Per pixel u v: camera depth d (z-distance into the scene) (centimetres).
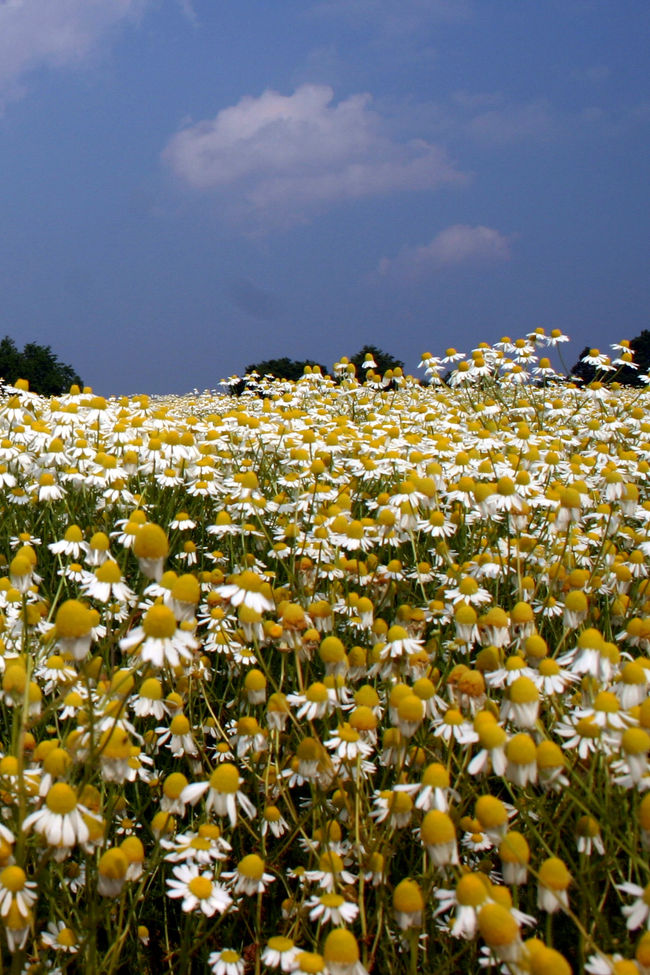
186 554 523
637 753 233
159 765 366
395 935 260
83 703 301
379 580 440
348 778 289
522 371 889
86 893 263
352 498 610
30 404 677
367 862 261
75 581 459
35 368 4962
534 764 225
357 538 456
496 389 941
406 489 446
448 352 938
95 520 549
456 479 554
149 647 234
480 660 302
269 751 306
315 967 215
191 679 367
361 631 419
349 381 988
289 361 1764
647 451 696
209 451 632
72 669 327
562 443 680
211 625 403
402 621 377
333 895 251
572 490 408
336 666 291
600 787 265
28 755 266
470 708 284
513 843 215
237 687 398
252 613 316
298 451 598
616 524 473
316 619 356
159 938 305
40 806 229
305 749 272
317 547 455
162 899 307
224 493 591
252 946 280
